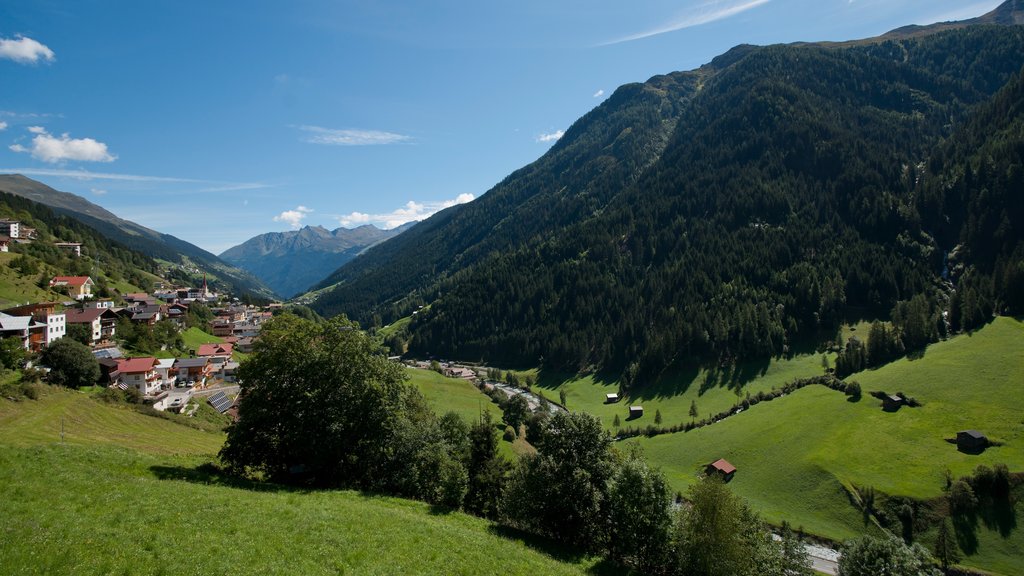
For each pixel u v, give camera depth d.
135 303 160.75
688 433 125.94
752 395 137.12
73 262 170.62
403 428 44.75
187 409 92.12
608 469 41.41
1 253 149.00
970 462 86.06
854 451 96.56
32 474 25.75
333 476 41.72
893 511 81.81
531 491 41.47
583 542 40.84
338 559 22.97
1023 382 102.25
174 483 29.56
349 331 43.91
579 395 176.25
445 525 33.66
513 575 27.84
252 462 40.09
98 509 22.66
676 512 41.56
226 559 20.22
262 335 42.94
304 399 40.53
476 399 142.62
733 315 173.00
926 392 108.56
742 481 100.00
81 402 68.50
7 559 16.48
